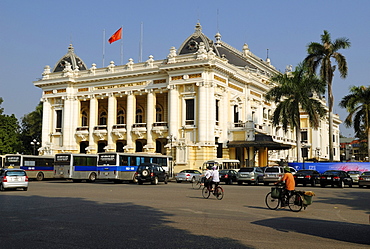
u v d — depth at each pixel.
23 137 91.69
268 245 11.27
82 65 74.19
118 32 66.88
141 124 64.69
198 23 63.44
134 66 65.44
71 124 69.50
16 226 14.24
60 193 29.81
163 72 61.81
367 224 15.48
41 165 55.06
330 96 53.22
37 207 20.14
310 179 41.91
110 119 66.81
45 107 71.50
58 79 69.56
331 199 26.12
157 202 22.86
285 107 51.06
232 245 11.18
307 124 90.44
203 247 10.89
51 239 11.91
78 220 15.69
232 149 63.25
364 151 113.06
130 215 17.16
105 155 47.38
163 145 64.88
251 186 41.50
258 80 72.50
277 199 20.19
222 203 22.58
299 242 11.78
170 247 10.86
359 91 60.16
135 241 11.61
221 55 69.38
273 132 78.69
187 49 61.47
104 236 12.36
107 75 66.56
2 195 27.91
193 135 58.19
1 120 82.56
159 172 44.91
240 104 67.19
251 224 14.93
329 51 52.78
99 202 22.75
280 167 43.00
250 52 82.44
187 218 16.30
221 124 60.41
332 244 11.63
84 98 69.44
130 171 47.91
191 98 58.97
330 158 53.12
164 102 66.19
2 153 80.19
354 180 47.19
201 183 32.66
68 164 49.16
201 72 57.84
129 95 65.38
